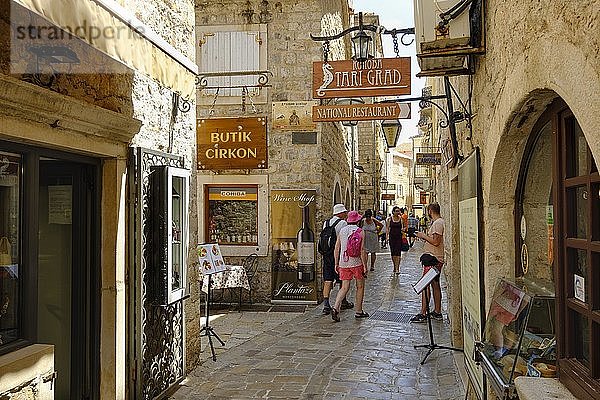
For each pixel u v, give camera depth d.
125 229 4.82
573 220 2.92
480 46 4.01
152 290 5.21
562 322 3.01
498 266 3.98
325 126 11.31
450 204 7.31
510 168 3.81
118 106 4.71
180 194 5.72
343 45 14.73
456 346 7.06
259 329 8.50
